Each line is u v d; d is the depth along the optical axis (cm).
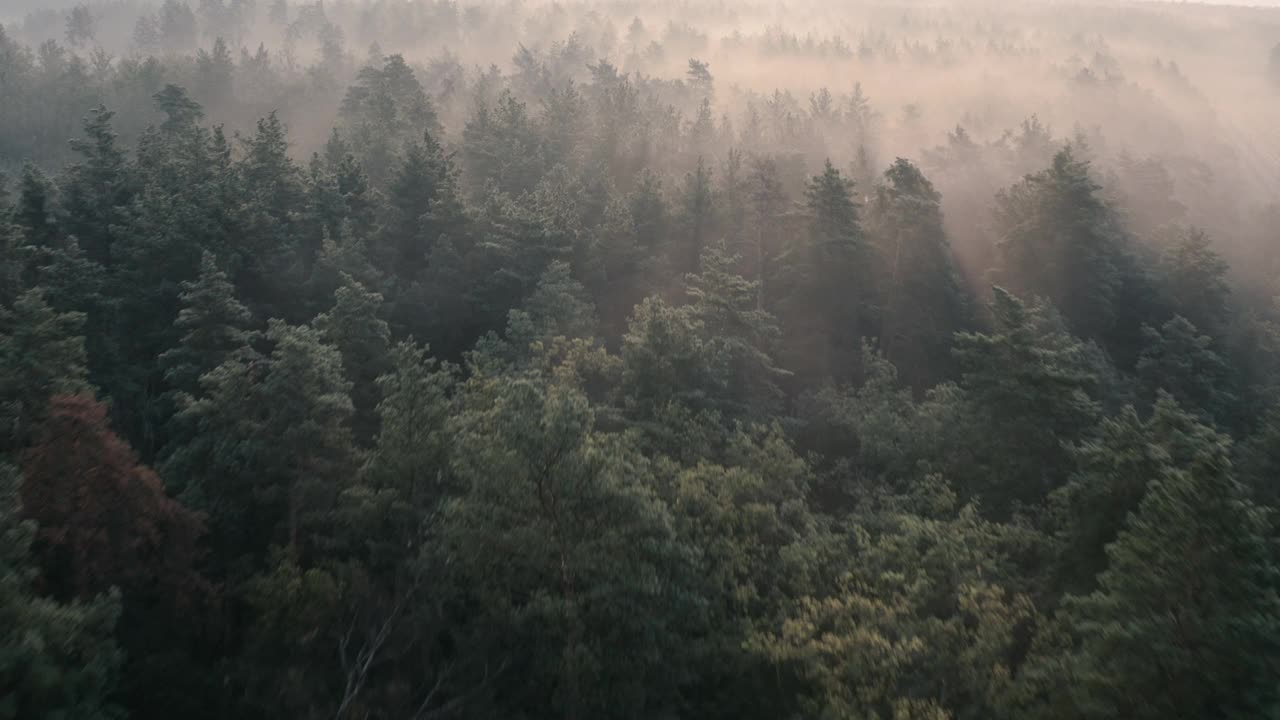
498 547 2303
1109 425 2559
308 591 2584
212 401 3164
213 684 2395
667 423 3456
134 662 2291
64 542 2197
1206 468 1822
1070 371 3466
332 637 2561
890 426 3916
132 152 10438
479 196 7419
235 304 3784
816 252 5541
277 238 5256
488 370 3862
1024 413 3294
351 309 3884
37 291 2845
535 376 2955
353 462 3192
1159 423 2486
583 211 6656
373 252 5684
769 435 3456
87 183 5712
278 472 3002
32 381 2727
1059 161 6231
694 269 6197
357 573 2642
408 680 2448
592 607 2184
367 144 8444
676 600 2195
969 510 2655
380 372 3853
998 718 1866
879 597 2256
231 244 4922
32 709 1506
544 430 2275
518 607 2255
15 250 4150
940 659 1956
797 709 2241
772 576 2606
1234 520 1745
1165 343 5469
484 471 2361
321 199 5809
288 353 3056
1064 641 2036
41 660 1505
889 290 5744
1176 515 1786
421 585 2509
